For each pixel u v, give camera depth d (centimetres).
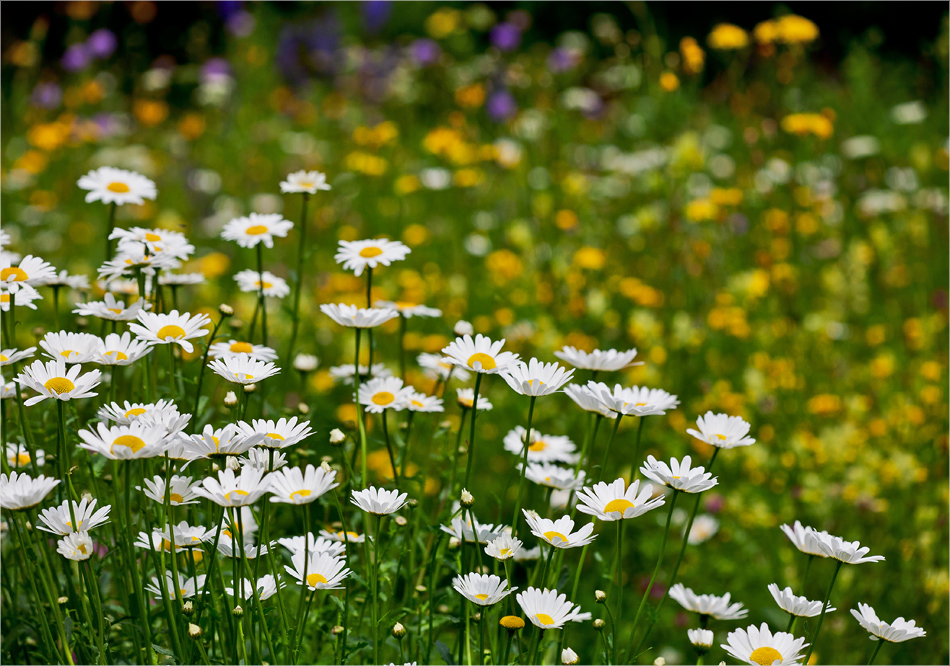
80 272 434
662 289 447
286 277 459
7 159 638
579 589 281
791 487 322
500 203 535
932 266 484
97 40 684
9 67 775
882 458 329
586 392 168
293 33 756
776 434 354
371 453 275
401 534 198
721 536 307
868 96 630
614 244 488
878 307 466
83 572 160
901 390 384
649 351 386
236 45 751
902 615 266
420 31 971
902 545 282
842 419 365
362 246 199
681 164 484
